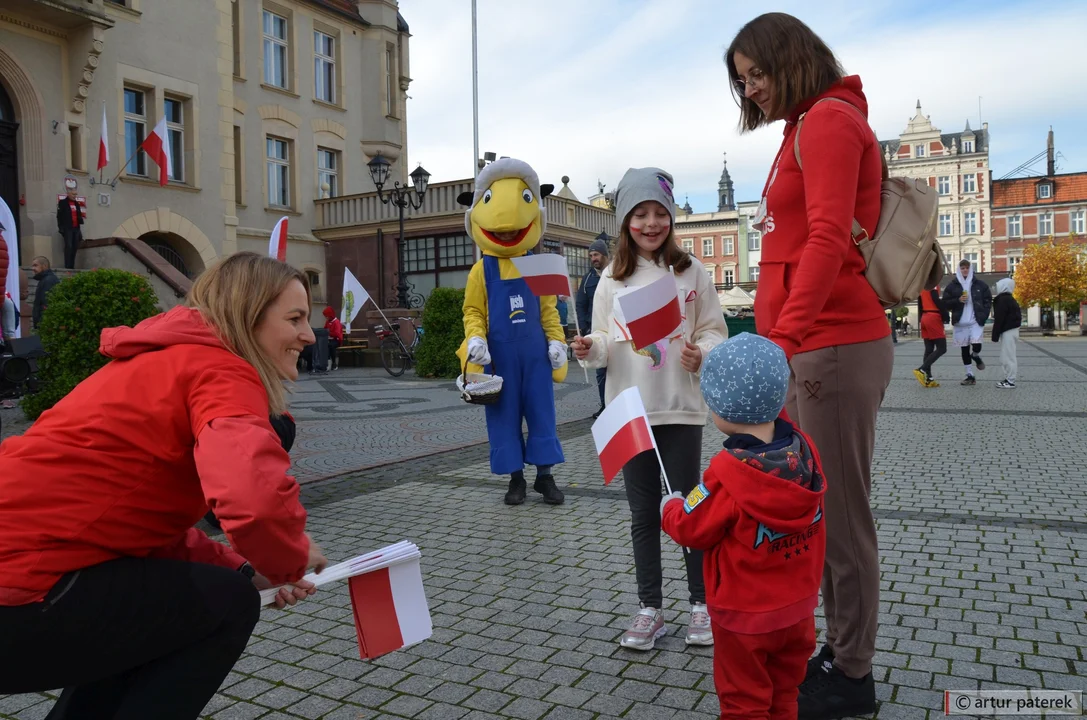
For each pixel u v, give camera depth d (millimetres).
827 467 2506
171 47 18719
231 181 20234
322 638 3307
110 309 8984
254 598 1841
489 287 5535
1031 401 10578
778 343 2295
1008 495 5402
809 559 2141
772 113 2543
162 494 1688
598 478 6367
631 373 3260
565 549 4430
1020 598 3510
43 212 16062
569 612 3506
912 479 5973
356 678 2912
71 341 8891
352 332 23203
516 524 4984
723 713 2172
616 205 3346
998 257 69125
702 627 3139
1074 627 3182
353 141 26688
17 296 11219
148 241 19031
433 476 6520
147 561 1707
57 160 16359
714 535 2121
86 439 1628
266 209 23594
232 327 1803
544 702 2684
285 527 1607
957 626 3215
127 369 1711
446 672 2939
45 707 2713
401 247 20703
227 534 1578
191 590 1726
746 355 2055
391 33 27562
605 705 2652
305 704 2715
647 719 2551
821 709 2467
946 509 5070
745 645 2090
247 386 1722
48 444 1621
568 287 4395
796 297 2295
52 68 16297
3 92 15914
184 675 1750
